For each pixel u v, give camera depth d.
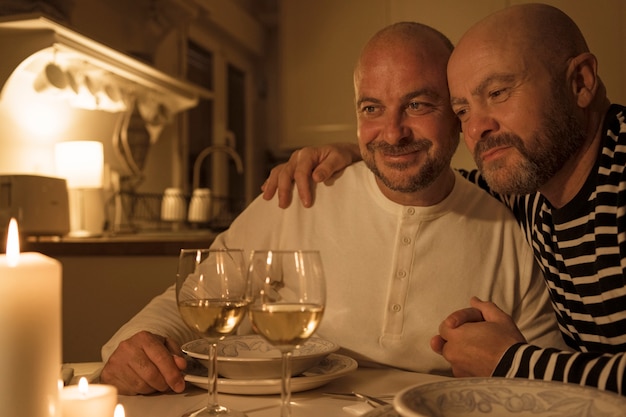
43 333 0.56
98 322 2.30
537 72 1.03
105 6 3.55
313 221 1.39
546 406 0.68
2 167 2.85
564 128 1.04
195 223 4.11
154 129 3.94
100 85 3.30
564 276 1.15
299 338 0.75
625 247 1.00
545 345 1.30
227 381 0.90
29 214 2.46
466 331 0.95
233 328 0.85
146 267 2.28
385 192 1.35
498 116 1.05
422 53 1.24
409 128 1.25
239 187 5.73
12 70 2.66
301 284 0.76
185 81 3.74
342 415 0.82
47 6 2.97
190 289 0.85
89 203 3.11
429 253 1.31
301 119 4.13
